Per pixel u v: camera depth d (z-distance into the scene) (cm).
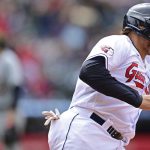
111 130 1540
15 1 4647
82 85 1540
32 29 4547
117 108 1520
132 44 1514
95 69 1455
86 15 4541
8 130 3117
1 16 4478
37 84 3950
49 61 4222
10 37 4388
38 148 3378
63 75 4034
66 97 3806
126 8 4684
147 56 1554
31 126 3422
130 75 1502
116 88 1453
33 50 4272
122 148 1584
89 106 1532
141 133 3362
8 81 3088
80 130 1524
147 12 1505
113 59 1470
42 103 3456
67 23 4534
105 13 4606
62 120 1559
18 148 3189
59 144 1548
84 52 4278
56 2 4662
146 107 1473
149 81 1570
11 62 3097
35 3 4672
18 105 3153
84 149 1516
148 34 1501
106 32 4444
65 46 4359
